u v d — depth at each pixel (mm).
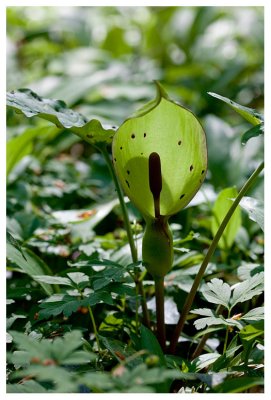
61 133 1491
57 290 854
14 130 1391
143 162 732
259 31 1997
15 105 749
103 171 1389
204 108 1809
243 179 1196
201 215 1171
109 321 818
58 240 984
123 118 1586
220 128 1309
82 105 1680
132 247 794
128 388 570
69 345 596
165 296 875
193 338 777
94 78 1674
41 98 814
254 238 1065
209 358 711
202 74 1928
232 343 751
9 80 2023
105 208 1057
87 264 743
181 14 2133
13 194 1151
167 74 1904
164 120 718
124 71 1962
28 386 616
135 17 2529
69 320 864
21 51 2279
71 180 1316
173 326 861
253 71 1970
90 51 2035
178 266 920
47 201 1245
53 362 583
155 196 715
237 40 2102
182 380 731
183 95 1817
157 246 730
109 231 1158
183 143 724
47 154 1461
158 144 727
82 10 2479
